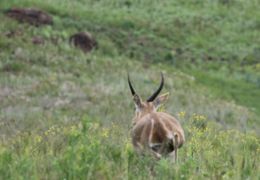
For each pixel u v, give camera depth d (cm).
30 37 14312
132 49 15950
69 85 11425
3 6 15650
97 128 5681
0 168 3362
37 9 15425
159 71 14162
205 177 3556
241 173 3662
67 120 8069
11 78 11519
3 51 13175
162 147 4203
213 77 15138
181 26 17875
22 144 4638
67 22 15912
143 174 3597
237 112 11062
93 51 14788
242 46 17450
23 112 9056
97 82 12062
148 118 4359
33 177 3316
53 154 4138
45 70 12431
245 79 15312
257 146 4984
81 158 3438
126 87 11762
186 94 12156
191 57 16275
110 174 3488
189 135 5550
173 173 3453
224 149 4588
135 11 18350
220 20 18762
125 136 5084
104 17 17188
